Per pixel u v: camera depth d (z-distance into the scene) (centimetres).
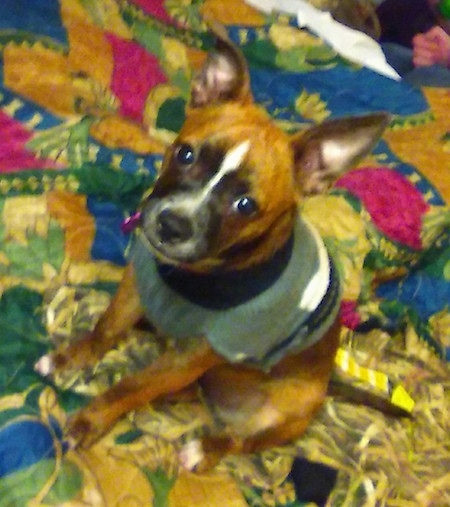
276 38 96
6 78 67
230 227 51
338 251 74
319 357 62
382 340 76
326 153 54
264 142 51
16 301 60
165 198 52
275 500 59
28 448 51
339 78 94
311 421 66
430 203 80
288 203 53
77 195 66
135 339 64
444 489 65
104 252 66
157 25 86
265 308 54
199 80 55
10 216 62
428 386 73
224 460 60
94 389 59
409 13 116
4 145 64
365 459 64
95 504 51
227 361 59
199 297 54
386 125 52
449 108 95
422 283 80
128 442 57
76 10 76
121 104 75
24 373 56
